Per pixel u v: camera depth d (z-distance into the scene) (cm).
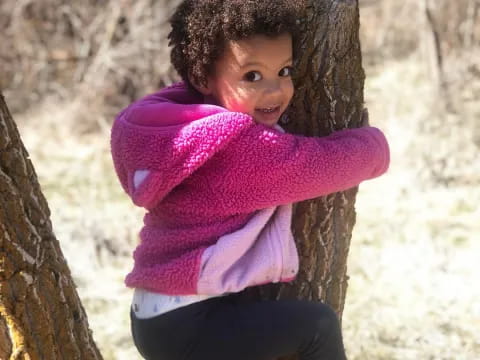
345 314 249
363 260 290
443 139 389
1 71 486
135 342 129
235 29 117
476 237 305
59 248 126
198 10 121
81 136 450
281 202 121
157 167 120
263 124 123
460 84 420
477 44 442
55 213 339
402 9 559
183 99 131
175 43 128
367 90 475
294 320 122
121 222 324
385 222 324
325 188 121
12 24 481
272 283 138
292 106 134
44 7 481
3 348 119
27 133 451
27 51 483
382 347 227
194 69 124
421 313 249
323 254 140
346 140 124
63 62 485
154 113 122
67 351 124
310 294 141
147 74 462
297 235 138
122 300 265
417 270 280
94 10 481
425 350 226
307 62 132
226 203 121
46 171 399
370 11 576
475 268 280
